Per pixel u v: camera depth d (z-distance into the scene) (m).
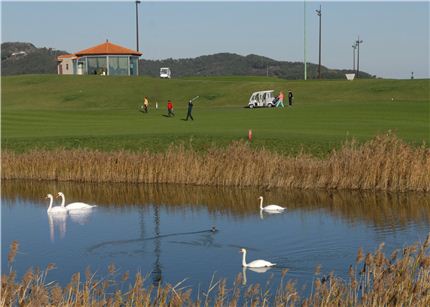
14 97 139.25
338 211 46.44
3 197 55.31
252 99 109.56
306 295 28.28
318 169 55.09
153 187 57.91
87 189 58.00
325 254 35.12
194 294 29.17
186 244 38.53
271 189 55.50
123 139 69.81
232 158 57.50
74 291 22.22
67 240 40.06
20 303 20.17
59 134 76.94
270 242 38.28
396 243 36.88
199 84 142.75
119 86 143.12
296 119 84.69
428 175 51.97
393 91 122.38
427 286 21.84
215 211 47.84
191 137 68.31
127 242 39.28
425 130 70.69
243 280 31.09
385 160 53.38
